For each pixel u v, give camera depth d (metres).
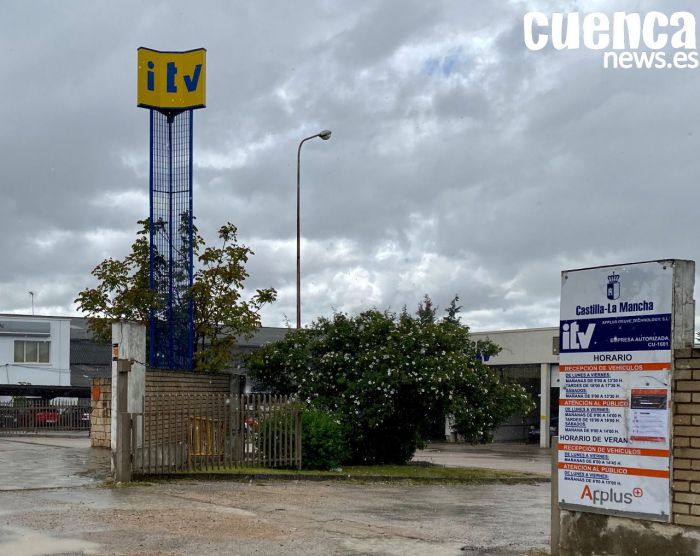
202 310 26.75
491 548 9.74
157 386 17.20
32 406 35.91
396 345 21.55
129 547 9.07
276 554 9.00
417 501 14.13
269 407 17.69
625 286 8.54
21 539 9.28
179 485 14.54
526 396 22.94
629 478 8.41
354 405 21.17
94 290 28.28
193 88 22.12
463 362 21.56
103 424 22.72
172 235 22.42
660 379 8.20
